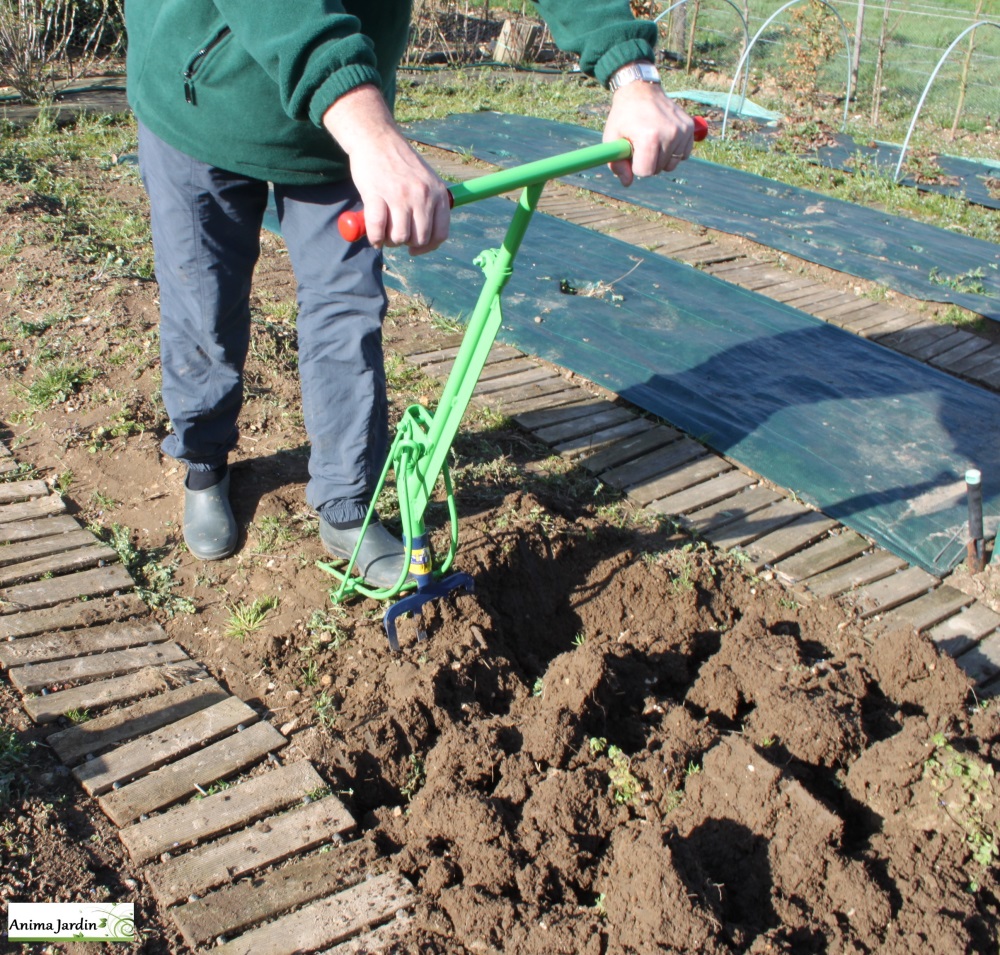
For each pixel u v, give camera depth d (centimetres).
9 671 256
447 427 240
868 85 1333
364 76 185
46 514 321
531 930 197
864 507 376
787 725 244
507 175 199
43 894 200
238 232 272
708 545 346
